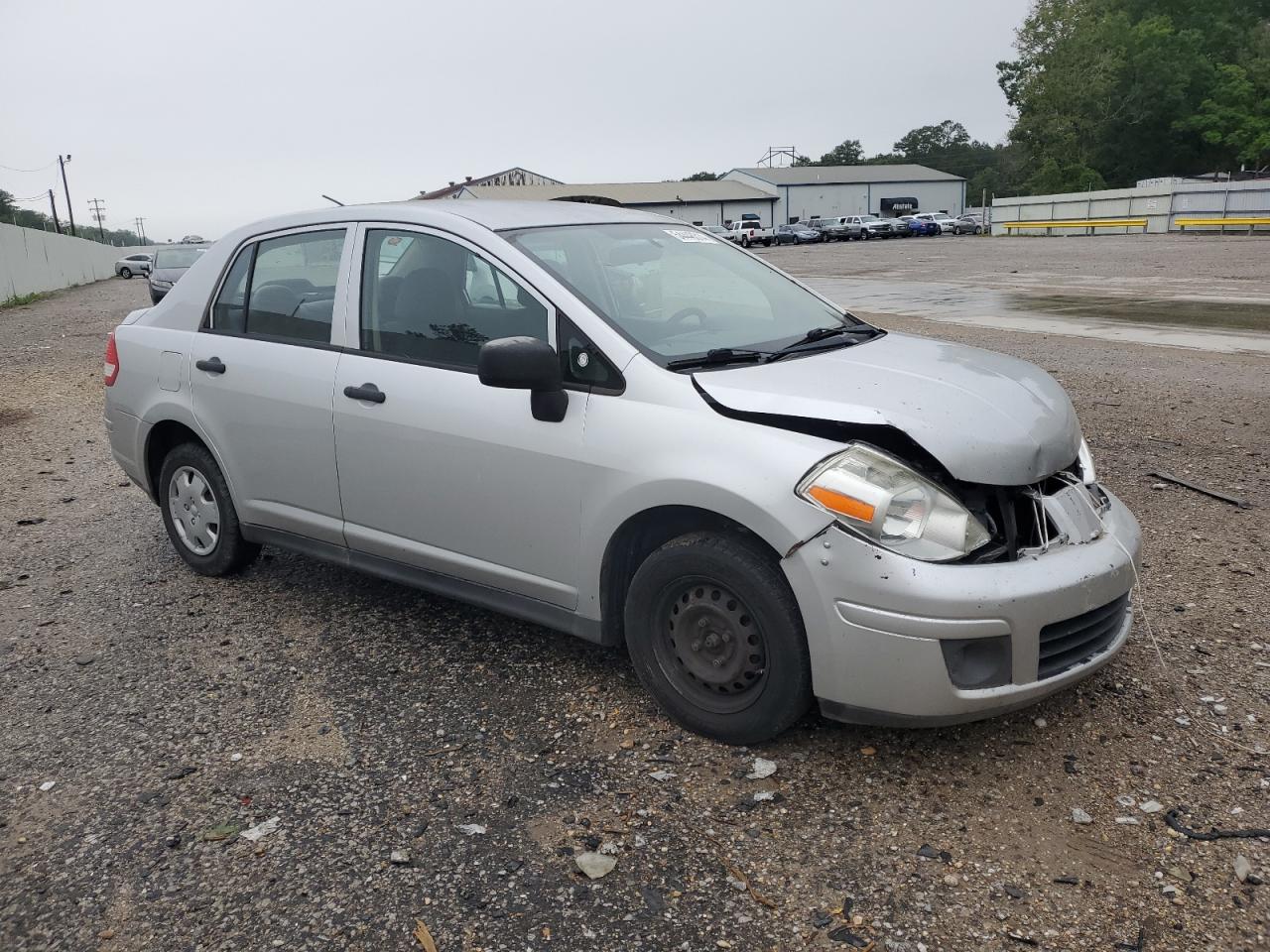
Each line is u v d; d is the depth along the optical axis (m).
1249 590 4.49
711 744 3.37
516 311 3.68
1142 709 3.49
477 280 3.81
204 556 5.01
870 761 3.25
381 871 2.79
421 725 3.57
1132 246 36.34
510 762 3.31
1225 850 2.76
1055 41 71.38
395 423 3.93
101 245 54.97
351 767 3.31
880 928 2.53
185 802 3.15
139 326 5.12
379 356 4.07
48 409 10.09
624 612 3.52
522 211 4.13
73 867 2.86
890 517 2.94
